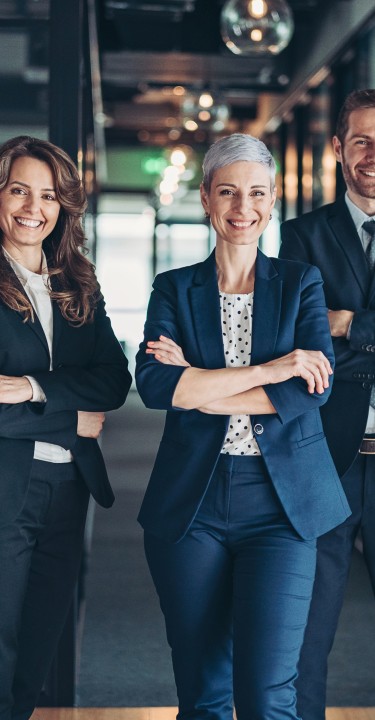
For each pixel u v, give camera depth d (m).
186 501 2.66
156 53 10.50
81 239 3.00
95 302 3.03
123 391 2.97
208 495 2.68
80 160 3.77
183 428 2.71
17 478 2.76
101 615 4.96
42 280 2.93
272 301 2.74
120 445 9.94
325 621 3.08
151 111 16.55
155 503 2.72
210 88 11.40
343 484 3.01
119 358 3.02
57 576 2.94
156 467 2.77
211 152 2.72
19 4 4.38
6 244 2.93
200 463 2.67
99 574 5.68
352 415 3.01
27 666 2.97
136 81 12.94
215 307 2.76
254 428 2.65
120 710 3.67
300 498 2.65
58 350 2.91
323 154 9.48
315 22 9.25
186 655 2.71
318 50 9.09
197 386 2.62
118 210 21.81
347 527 3.03
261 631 2.53
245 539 2.67
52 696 3.70
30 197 2.83
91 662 4.30
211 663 2.72
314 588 3.06
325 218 3.16
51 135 3.74
